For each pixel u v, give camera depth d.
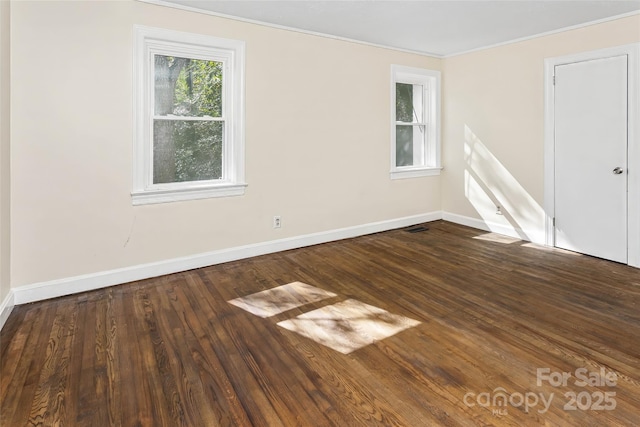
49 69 2.87
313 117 4.27
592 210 3.92
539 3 3.34
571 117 4.01
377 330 2.48
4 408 1.75
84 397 1.83
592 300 2.89
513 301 2.89
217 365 2.10
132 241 3.31
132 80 3.19
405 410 1.74
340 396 1.84
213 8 3.42
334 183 4.52
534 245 4.37
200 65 3.57
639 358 2.12
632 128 3.56
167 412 1.74
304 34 4.10
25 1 2.76
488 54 4.76
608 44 3.67
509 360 2.12
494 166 4.83
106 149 3.13
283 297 3.01
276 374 2.02
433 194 5.54
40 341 2.34
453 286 3.21
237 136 3.76
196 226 3.63
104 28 3.04
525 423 1.65
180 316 2.69
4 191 2.66
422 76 5.19
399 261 3.86
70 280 3.06
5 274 2.69
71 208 3.03
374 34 4.26
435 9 3.50
